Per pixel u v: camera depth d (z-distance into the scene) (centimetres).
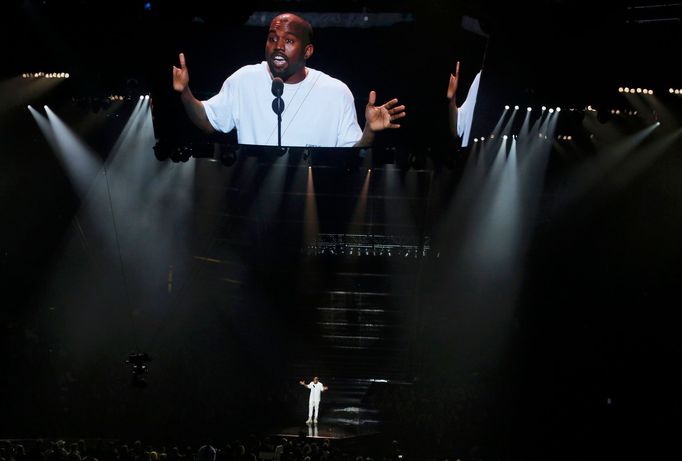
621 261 2314
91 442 1708
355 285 2659
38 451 1071
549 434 2044
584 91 1706
